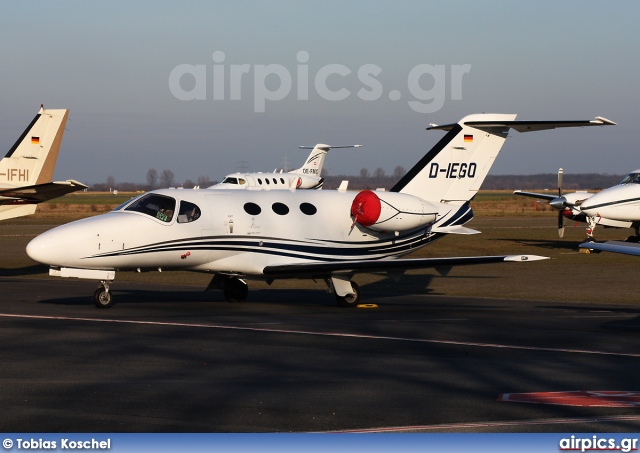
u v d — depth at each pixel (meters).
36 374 20.77
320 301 39.06
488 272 55.38
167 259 35.03
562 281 49.25
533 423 16.42
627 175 73.31
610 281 49.16
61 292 41.56
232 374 20.98
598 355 24.25
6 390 18.92
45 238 33.03
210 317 31.97
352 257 39.34
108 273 34.28
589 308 36.22
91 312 33.19
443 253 70.88
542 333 28.52
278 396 18.53
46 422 16.23
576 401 18.23
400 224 39.09
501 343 26.33
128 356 23.39
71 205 186.50
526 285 47.12
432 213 39.97
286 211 37.88
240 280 38.25
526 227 116.50
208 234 35.56
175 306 35.84
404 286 46.91
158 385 19.56
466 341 26.70
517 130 40.25
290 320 31.41
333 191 40.62
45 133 55.09
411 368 22.05
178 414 16.88
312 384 19.86
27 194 52.28
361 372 21.44
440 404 17.91
